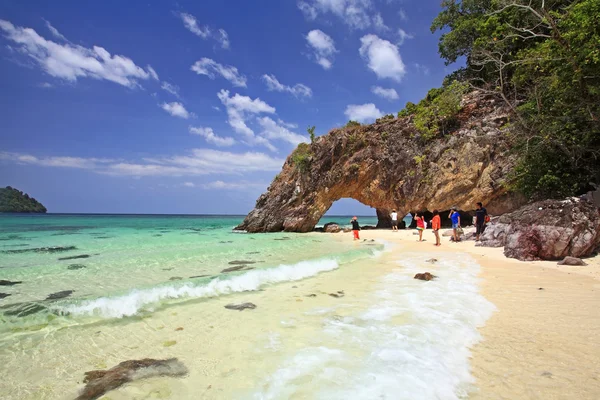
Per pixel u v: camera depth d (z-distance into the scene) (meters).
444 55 27.89
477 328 4.79
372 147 28.70
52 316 5.50
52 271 9.59
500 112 22.70
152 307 6.10
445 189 24.42
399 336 4.49
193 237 22.16
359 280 8.34
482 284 7.60
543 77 15.57
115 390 3.26
